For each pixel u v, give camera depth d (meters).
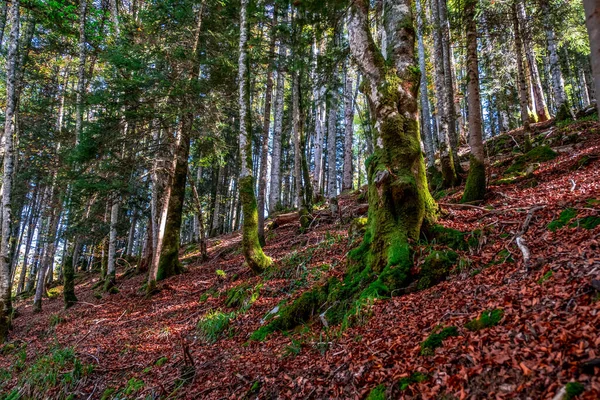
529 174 9.39
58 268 33.03
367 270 6.34
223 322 7.75
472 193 9.02
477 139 9.14
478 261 5.44
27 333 11.93
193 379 5.75
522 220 5.94
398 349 4.01
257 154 32.91
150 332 8.77
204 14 14.96
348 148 21.16
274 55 14.09
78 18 17.66
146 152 12.94
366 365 3.99
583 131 11.78
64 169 13.97
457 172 12.75
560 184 7.66
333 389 3.93
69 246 18.95
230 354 6.28
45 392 6.95
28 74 19.36
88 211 16.42
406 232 6.21
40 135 19.27
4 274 10.95
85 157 11.98
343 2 9.00
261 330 6.69
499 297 4.05
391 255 5.98
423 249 5.99
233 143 21.91
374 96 6.88
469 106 9.26
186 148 15.76
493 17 12.57
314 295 6.84
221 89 14.08
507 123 20.69
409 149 6.55
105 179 12.74
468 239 6.07
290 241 12.79
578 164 8.52
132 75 12.05
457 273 5.40
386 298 5.47
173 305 10.59
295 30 12.77
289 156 36.22
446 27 13.64
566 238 4.70
